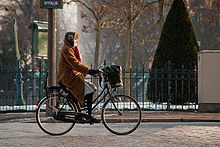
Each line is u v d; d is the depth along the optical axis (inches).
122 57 3262.8
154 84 1315.2
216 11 2898.6
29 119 935.0
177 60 1316.4
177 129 784.3
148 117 966.4
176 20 1333.7
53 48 982.4
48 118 697.6
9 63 3193.9
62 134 698.2
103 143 609.0
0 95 1920.5
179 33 1327.5
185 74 1267.2
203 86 1146.0
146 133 724.7
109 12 2041.1
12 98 1707.7
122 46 3260.3
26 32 3125.0
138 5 1919.3
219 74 1144.2
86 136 686.5
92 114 696.4
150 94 1326.3
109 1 2256.4
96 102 703.1
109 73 700.7
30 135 700.0
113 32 2891.2
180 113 1088.2
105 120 705.0
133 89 2273.6
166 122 932.6
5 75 1251.2
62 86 697.0
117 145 590.6
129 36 1887.3
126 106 738.2
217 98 1139.9
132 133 724.7
